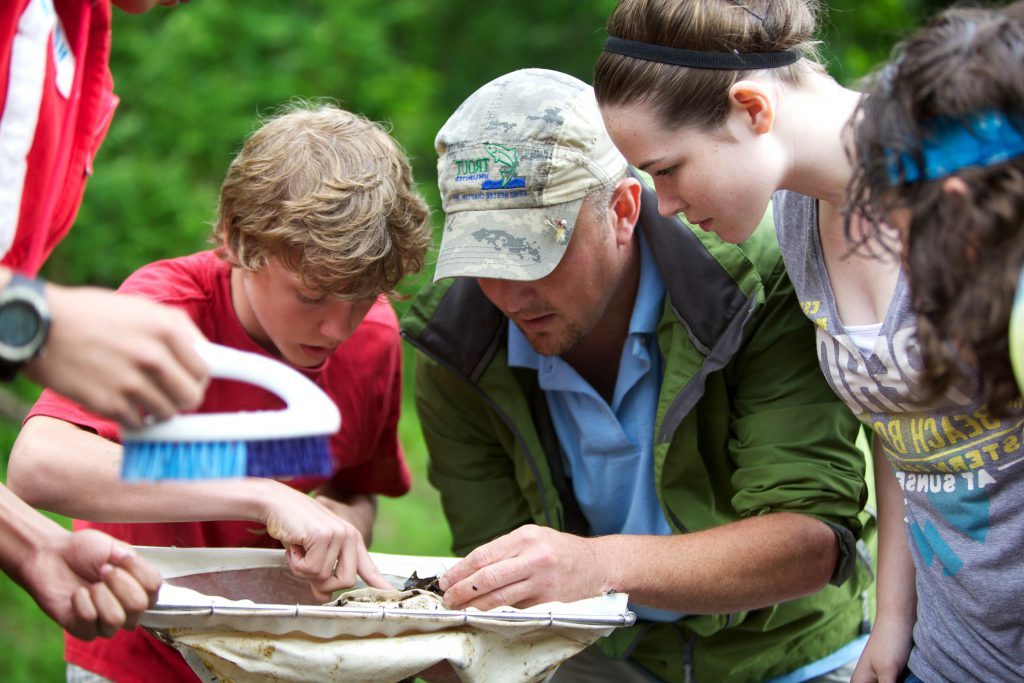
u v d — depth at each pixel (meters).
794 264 3.11
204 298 3.51
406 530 8.15
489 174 3.35
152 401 1.97
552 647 2.71
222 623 2.53
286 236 3.20
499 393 3.69
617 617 2.65
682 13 2.84
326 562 3.03
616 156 3.44
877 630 3.27
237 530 3.60
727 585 3.27
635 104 2.90
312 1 11.49
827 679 3.88
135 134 10.30
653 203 3.54
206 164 10.34
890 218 2.34
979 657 2.85
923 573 3.00
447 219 3.46
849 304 2.97
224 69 10.80
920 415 2.81
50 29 2.65
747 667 3.72
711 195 2.89
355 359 3.70
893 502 3.34
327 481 4.05
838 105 2.96
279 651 2.53
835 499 3.46
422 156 11.18
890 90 2.31
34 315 1.92
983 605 2.78
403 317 3.70
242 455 2.07
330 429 2.09
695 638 3.76
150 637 3.46
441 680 2.71
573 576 3.08
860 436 3.94
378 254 3.29
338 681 2.54
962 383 2.62
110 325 1.94
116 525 3.58
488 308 3.66
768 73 2.88
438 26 12.42
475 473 3.96
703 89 2.84
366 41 11.24
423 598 2.92
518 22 12.37
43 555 2.48
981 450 2.70
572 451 3.77
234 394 3.54
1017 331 2.11
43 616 6.67
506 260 3.29
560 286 3.38
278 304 3.33
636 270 3.63
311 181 3.28
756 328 3.51
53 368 1.95
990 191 2.16
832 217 2.99
